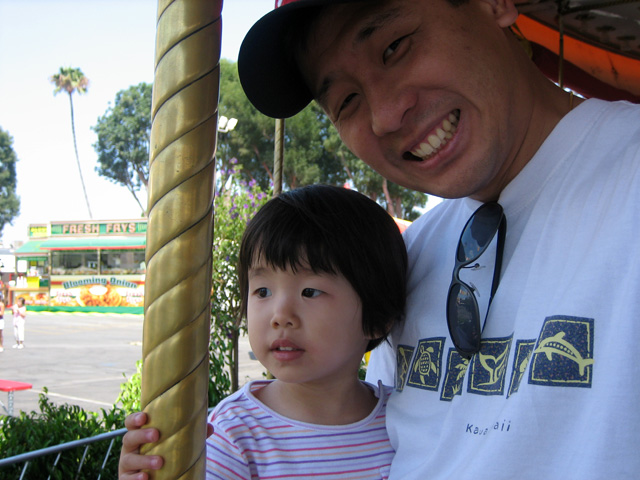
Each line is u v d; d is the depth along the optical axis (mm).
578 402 904
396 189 24781
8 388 6602
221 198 5730
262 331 1276
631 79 2451
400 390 1305
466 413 1067
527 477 910
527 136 1188
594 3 2062
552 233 1051
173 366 875
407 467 1150
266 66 1394
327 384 1309
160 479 876
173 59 876
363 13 1137
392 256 1371
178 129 874
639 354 866
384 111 1133
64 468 3135
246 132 25125
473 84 1106
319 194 1395
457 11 1128
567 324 935
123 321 21234
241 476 1183
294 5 1144
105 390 9367
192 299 883
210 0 887
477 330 1103
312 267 1270
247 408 1309
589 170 1060
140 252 22547
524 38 2320
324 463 1224
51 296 24031
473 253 1177
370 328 1338
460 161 1136
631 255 919
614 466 835
